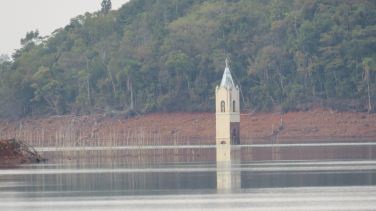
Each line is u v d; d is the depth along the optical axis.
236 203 153.88
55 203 157.88
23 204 157.00
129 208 150.12
